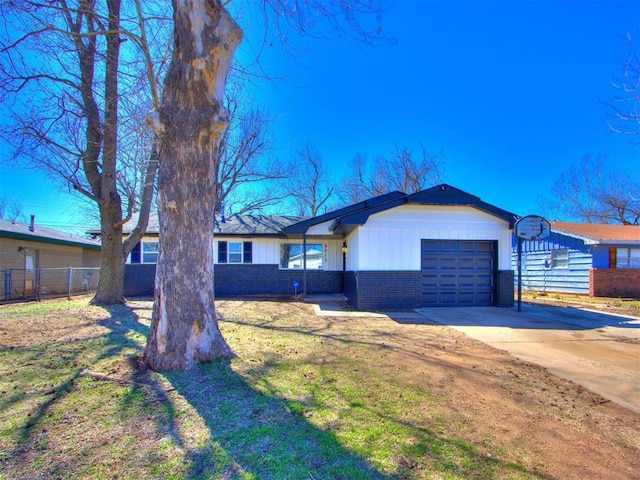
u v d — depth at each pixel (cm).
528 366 472
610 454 253
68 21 765
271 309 999
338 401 332
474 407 329
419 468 226
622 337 658
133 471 217
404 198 1007
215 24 418
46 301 1160
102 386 359
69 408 307
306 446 250
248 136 2150
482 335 666
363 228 1015
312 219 1151
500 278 1057
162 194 431
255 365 432
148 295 1361
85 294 1487
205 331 436
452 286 1059
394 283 1014
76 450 241
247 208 2458
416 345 572
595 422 305
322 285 1433
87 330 638
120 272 1038
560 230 1636
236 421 287
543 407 335
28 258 1425
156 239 1382
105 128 930
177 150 425
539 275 1788
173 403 320
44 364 432
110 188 995
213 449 244
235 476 214
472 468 229
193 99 423
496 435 276
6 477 210
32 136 820
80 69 897
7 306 989
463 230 1052
